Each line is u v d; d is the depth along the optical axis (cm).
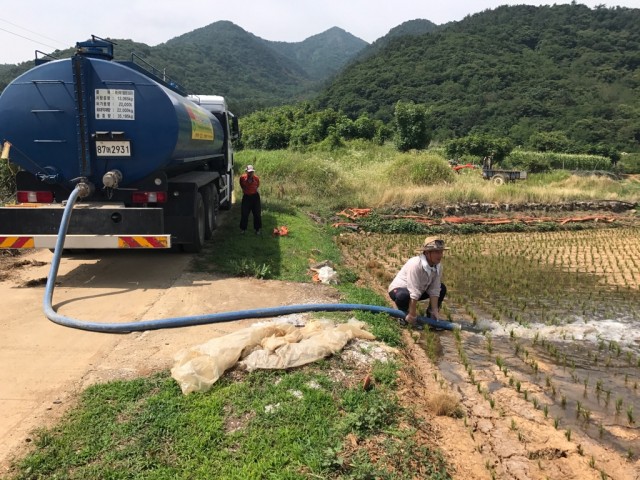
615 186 2538
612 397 491
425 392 475
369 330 568
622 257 1161
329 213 1625
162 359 474
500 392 490
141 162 725
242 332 484
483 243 1330
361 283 831
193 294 687
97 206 718
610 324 710
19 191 747
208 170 1214
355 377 452
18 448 332
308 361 462
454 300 805
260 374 436
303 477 309
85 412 371
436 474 338
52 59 752
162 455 326
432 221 1582
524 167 3747
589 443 409
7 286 715
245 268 802
